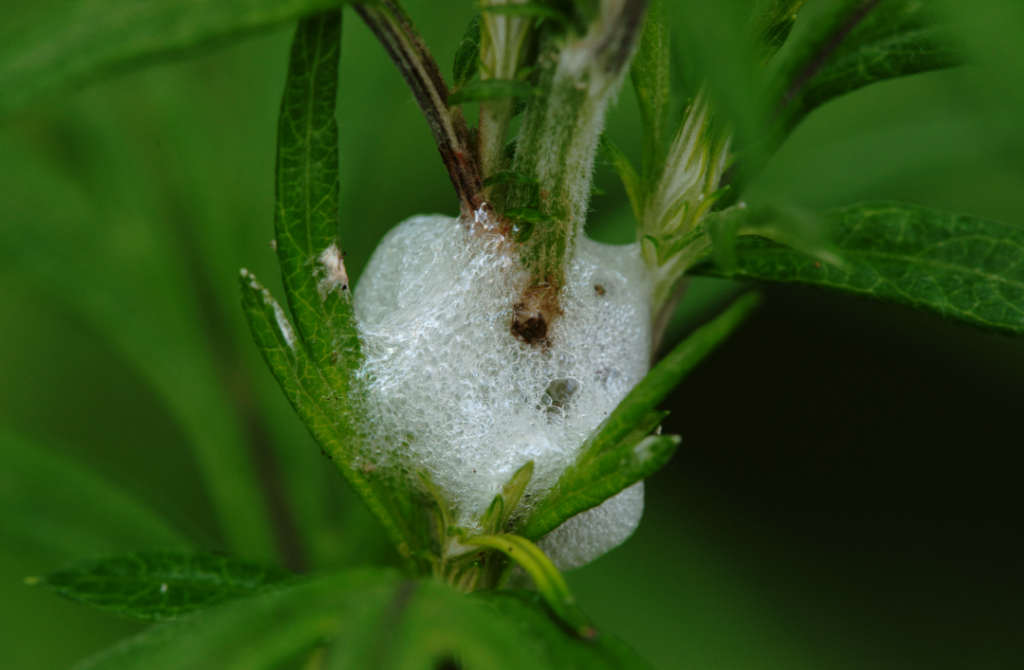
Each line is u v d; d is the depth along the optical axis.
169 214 0.23
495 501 0.18
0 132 0.22
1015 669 0.24
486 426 0.19
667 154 0.19
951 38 0.18
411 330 0.19
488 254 0.19
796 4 0.18
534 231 0.19
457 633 0.17
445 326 0.19
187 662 0.17
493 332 0.19
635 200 0.19
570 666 0.17
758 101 0.18
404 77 0.18
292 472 0.22
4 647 0.24
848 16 0.18
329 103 0.18
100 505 0.21
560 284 0.19
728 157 0.19
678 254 0.19
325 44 0.18
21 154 0.22
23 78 0.17
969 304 0.18
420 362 0.19
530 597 0.18
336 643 0.17
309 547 0.22
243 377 0.22
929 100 0.23
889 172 0.21
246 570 0.19
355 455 0.18
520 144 0.18
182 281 0.23
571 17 0.18
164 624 0.17
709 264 0.19
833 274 0.19
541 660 0.17
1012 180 0.23
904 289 0.19
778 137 0.19
